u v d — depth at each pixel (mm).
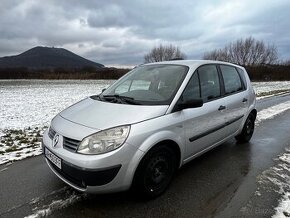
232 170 4301
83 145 2971
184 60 4664
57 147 3213
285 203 3285
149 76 4297
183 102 3648
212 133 4332
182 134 3623
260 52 69438
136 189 3223
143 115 3260
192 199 3381
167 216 3010
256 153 5148
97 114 3385
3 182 3893
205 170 4289
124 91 4188
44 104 15328
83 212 3098
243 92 5449
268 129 7141
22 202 3328
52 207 3207
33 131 7664
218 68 4852
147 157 3156
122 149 2957
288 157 4945
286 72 57844
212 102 4320
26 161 4789
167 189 3627
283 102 13383
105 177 2906
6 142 6246
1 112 12070
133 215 3027
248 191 3594
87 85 37594
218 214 3053
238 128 5316
